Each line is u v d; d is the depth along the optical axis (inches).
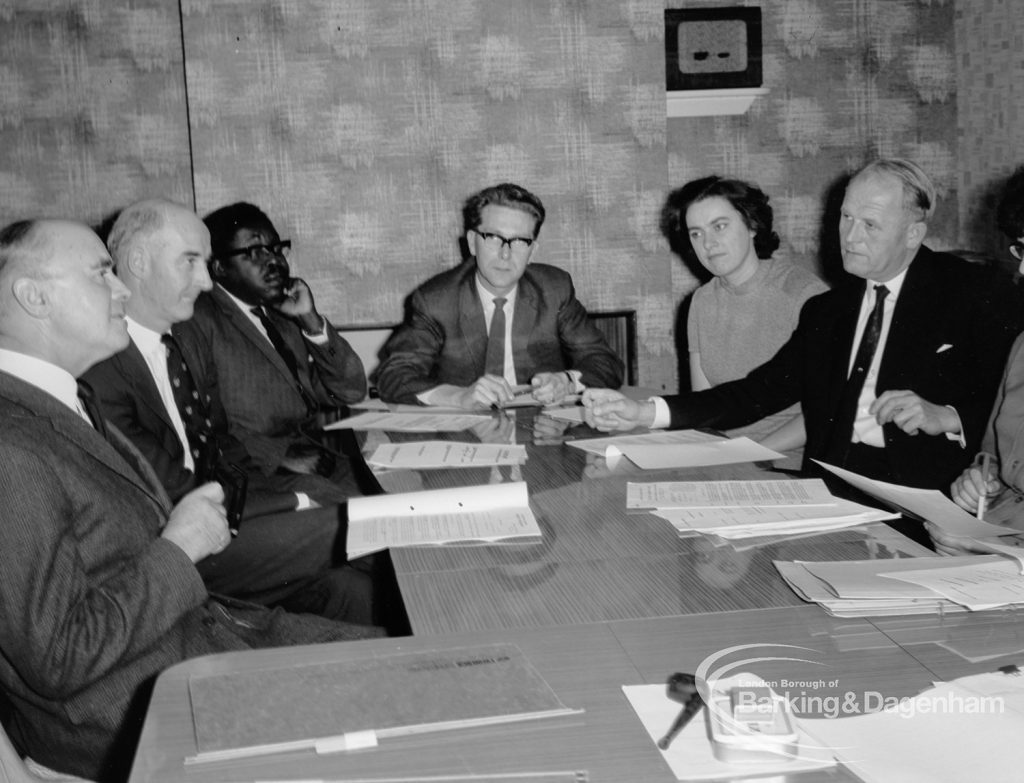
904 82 184.1
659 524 70.8
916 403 93.4
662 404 105.7
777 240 133.1
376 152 160.7
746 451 91.9
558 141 163.8
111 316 72.3
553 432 103.3
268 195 159.3
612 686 45.3
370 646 50.1
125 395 94.3
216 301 119.3
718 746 39.0
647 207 166.6
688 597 56.6
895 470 102.0
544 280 135.3
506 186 129.7
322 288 162.2
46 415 65.6
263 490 107.0
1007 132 173.6
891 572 57.7
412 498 73.9
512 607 55.8
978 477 84.2
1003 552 61.1
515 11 160.7
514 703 43.4
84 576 59.6
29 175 162.7
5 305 70.3
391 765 38.9
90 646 57.8
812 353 110.1
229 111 157.3
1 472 57.4
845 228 105.6
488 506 74.7
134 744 60.7
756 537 67.2
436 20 159.6
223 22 155.9
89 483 64.2
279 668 47.3
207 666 47.9
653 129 165.3
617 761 38.9
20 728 64.2
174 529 66.6
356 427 107.4
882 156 185.2
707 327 135.7
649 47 163.8
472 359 133.2
